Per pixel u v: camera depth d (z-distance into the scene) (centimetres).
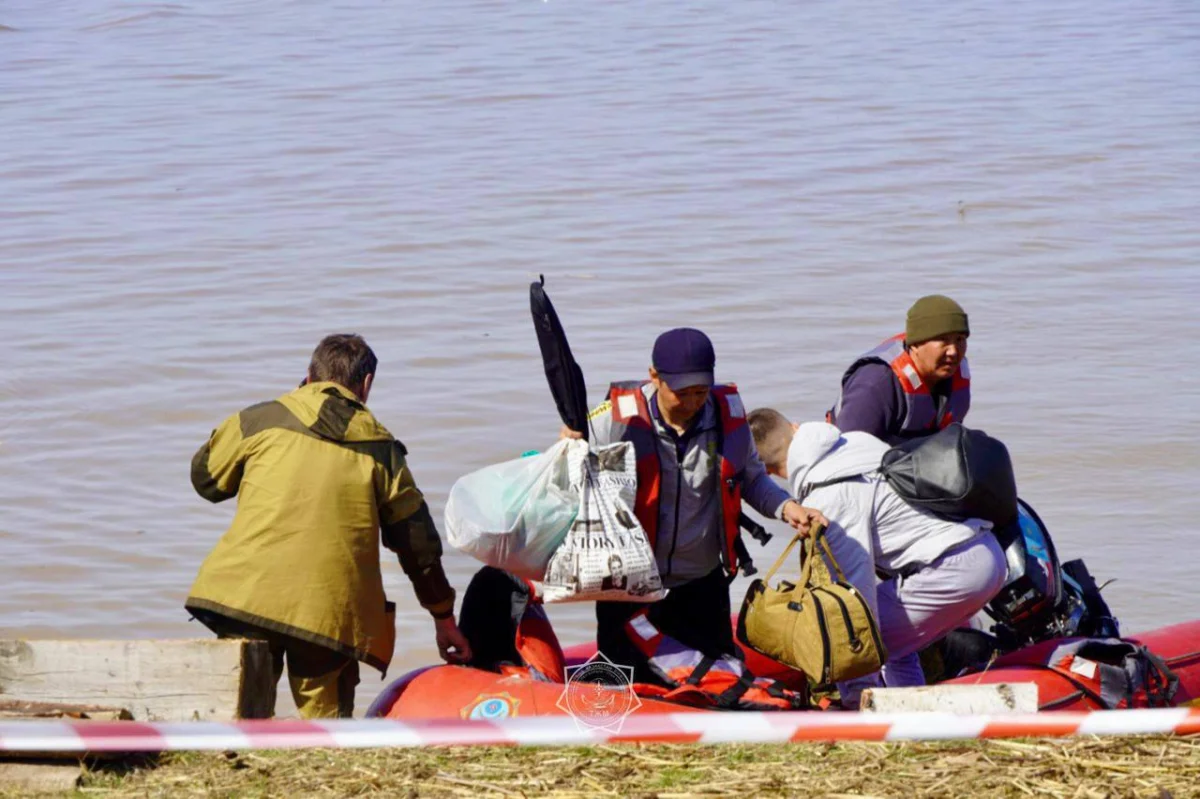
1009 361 2744
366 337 2912
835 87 5641
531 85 5753
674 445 1138
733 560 1162
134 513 2166
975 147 4616
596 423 1158
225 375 2716
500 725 968
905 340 1305
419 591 1176
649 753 930
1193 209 3872
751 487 1183
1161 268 3350
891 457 1199
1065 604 1280
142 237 3725
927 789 856
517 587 1227
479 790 882
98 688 1001
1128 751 905
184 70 6272
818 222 3772
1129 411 2488
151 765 930
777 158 4500
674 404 1118
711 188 4141
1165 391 2578
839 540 1166
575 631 1878
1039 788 852
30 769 907
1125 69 6034
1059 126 4916
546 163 4478
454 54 6425
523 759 928
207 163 4591
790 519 1146
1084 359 2755
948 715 936
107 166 4559
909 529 1190
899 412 1300
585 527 1112
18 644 1009
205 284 3306
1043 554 1271
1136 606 1858
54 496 2219
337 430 1123
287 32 7112
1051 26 7162
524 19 7338
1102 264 3384
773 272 3322
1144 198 4003
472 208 3950
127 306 3147
